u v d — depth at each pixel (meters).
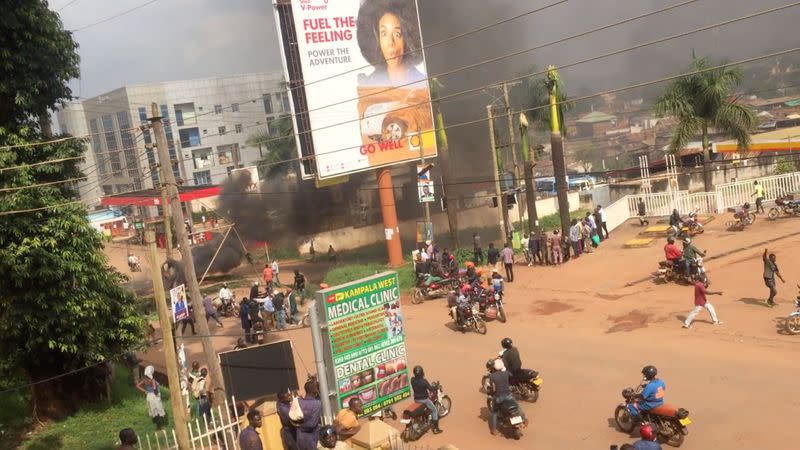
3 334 18.88
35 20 18.52
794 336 17.80
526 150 34.66
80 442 17.41
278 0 34.88
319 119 35.16
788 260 24.39
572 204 54.81
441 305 26.44
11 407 20.56
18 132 19.17
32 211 18.61
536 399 15.96
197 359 24.61
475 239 32.06
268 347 14.31
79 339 19.58
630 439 13.46
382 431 12.09
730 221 31.30
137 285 41.97
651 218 35.19
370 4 36.66
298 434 12.08
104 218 68.56
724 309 20.77
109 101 86.62
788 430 12.91
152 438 16.78
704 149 39.97
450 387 17.59
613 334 20.19
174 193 16.36
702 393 15.11
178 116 87.75
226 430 14.17
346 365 14.71
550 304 24.41
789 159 47.69
